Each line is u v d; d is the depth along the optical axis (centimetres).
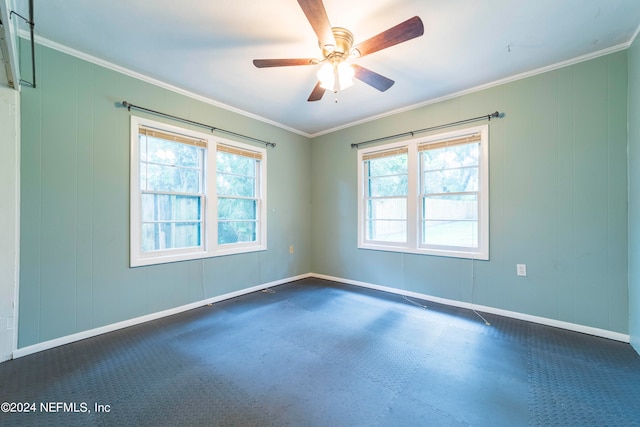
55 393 167
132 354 214
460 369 192
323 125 429
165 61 252
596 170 240
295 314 298
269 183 408
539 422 143
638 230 209
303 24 202
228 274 354
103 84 252
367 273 402
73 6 183
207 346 228
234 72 270
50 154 223
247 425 142
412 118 353
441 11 188
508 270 285
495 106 291
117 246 260
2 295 200
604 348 219
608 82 235
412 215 354
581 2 180
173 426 141
